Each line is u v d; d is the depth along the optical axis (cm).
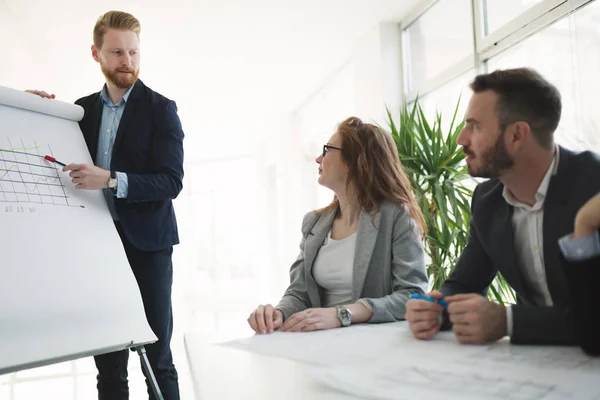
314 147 783
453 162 291
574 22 281
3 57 520
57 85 618
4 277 140
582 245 73
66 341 145
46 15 431
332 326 117
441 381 60
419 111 306
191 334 115
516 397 52
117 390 195
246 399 57
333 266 156
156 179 183
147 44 507
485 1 370
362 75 517
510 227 107
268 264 997
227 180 1191
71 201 169
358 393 56
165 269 194
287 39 511
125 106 192
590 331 71
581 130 279
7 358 131
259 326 117
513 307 84
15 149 162
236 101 727
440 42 430
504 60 353
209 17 452
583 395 52
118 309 164
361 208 155
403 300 132
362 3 442
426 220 281
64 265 155
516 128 95
